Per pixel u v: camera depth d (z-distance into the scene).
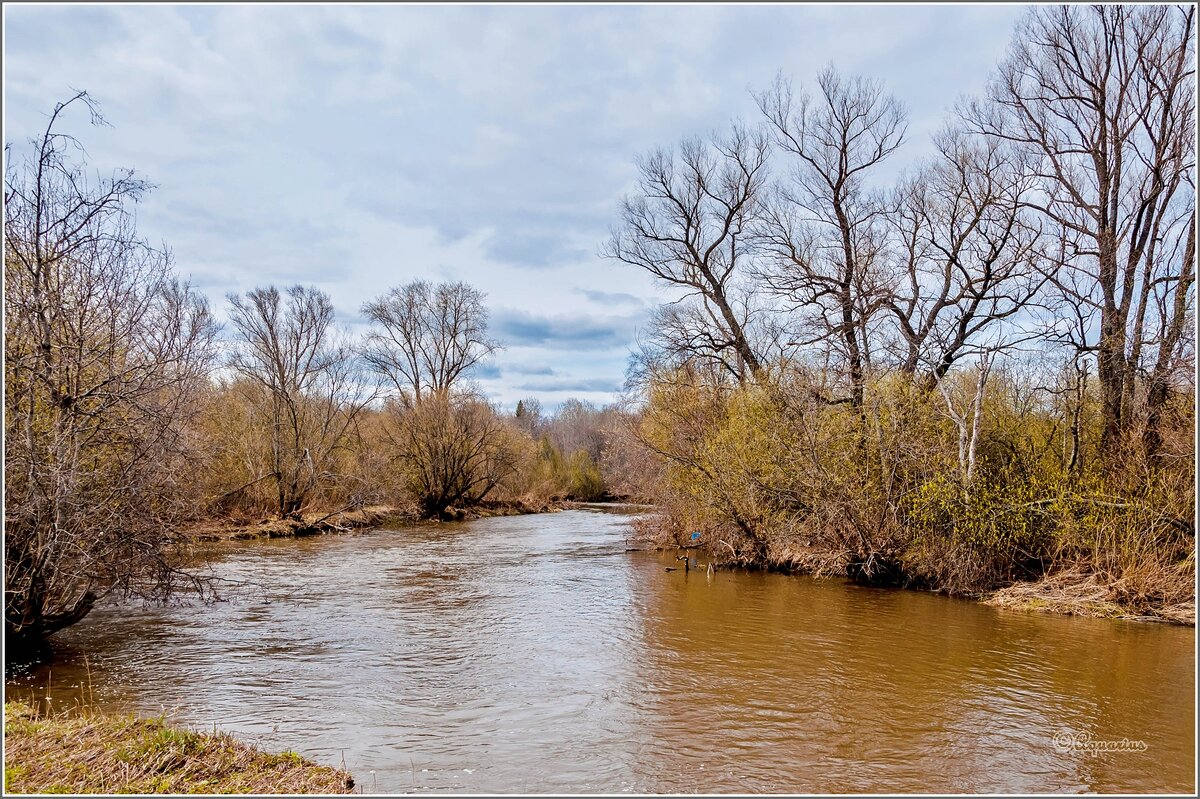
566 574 19.80
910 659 11.52
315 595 16.55
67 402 10.25
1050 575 16.27
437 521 38.28
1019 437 18.44
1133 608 14.26
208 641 12.34
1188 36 17.45
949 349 19.23
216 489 29.28
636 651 11.98
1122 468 16.25
